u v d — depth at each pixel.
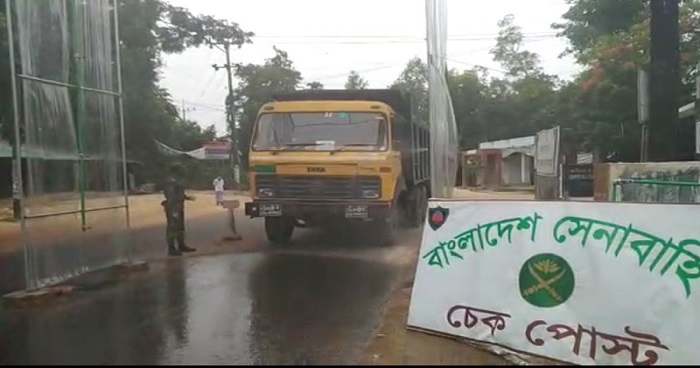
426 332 6.02
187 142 46.00
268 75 41.22
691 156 15.88
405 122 13.27
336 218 11.42
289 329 6.12
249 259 10.45
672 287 5.34
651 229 5.50
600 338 5.37
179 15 30.61
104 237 9.19
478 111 47.59
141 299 7.41
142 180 33.97
